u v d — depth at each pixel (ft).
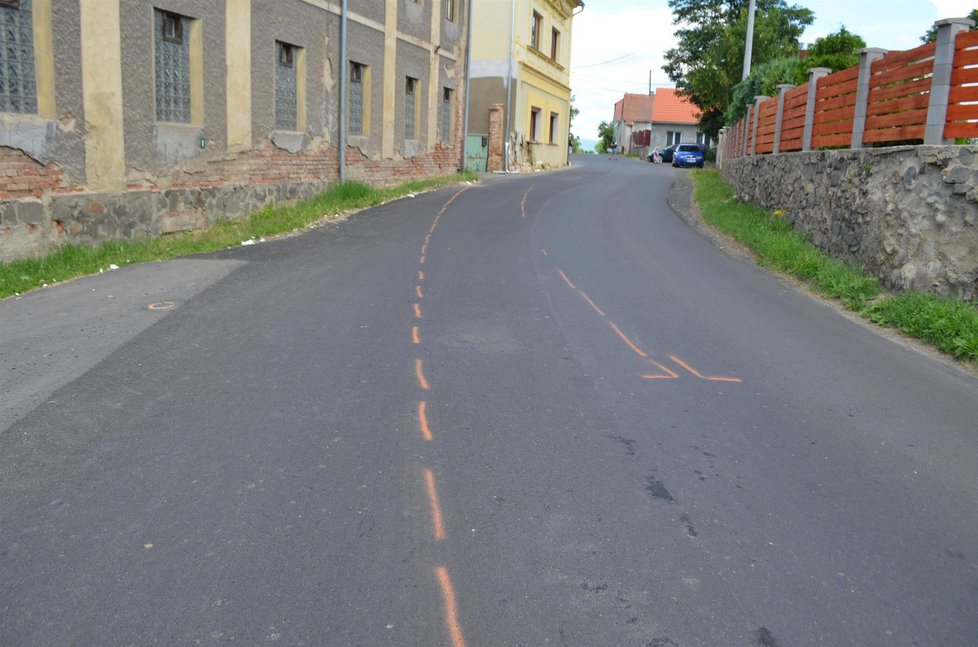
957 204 25.59
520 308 24.93
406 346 20.42
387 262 31.83
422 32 65.41
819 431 15.78
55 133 30.94
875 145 32.81
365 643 9.08
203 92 39.42
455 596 10.00
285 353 19.57
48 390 16.80
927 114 27.25
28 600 9.70
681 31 127.24
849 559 11.09
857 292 28.14
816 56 65.00
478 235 39.70
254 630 9.23
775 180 47.03
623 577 10.52
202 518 11.69
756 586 10.39
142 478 12.91
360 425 15.23
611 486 13.07
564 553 11.05
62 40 30.89
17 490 12.47
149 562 10.54
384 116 60.13
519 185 69.97
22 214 29.78
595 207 54.29
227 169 41.93
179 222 38.37
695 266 34.01
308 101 49.52
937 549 11.43
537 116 107.76
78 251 31.01
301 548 10.96
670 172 103.71
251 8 42.68
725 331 23.35
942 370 20.48
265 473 13.16
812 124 40.73
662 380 18.52
